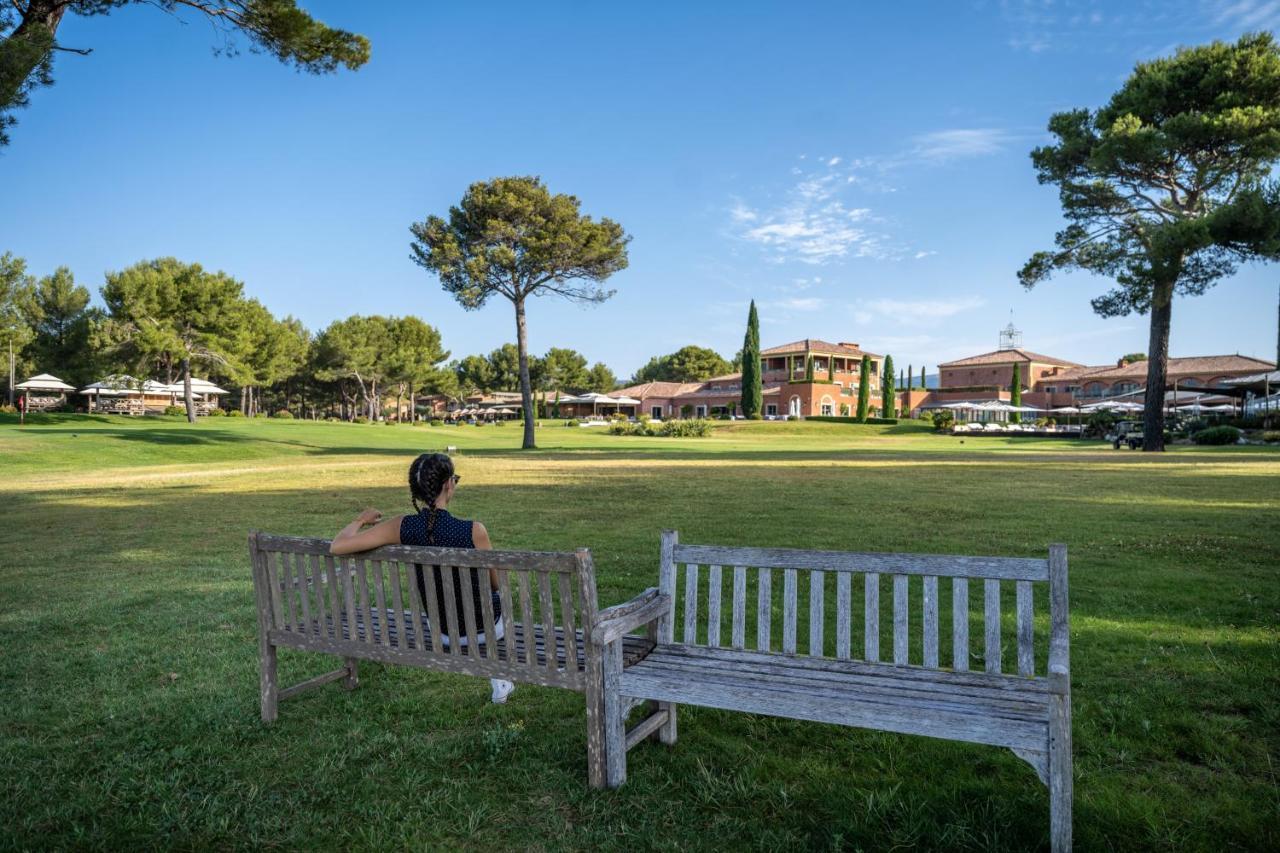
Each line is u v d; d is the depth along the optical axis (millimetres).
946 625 6039
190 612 6598
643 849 2852
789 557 3758
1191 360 81562
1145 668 4777
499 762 3627
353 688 4664
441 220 39844
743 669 3518
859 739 3854
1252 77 28969
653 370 159875
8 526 12094
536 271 40156
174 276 55031
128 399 73500
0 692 4656
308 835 2998
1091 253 32188
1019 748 2664
